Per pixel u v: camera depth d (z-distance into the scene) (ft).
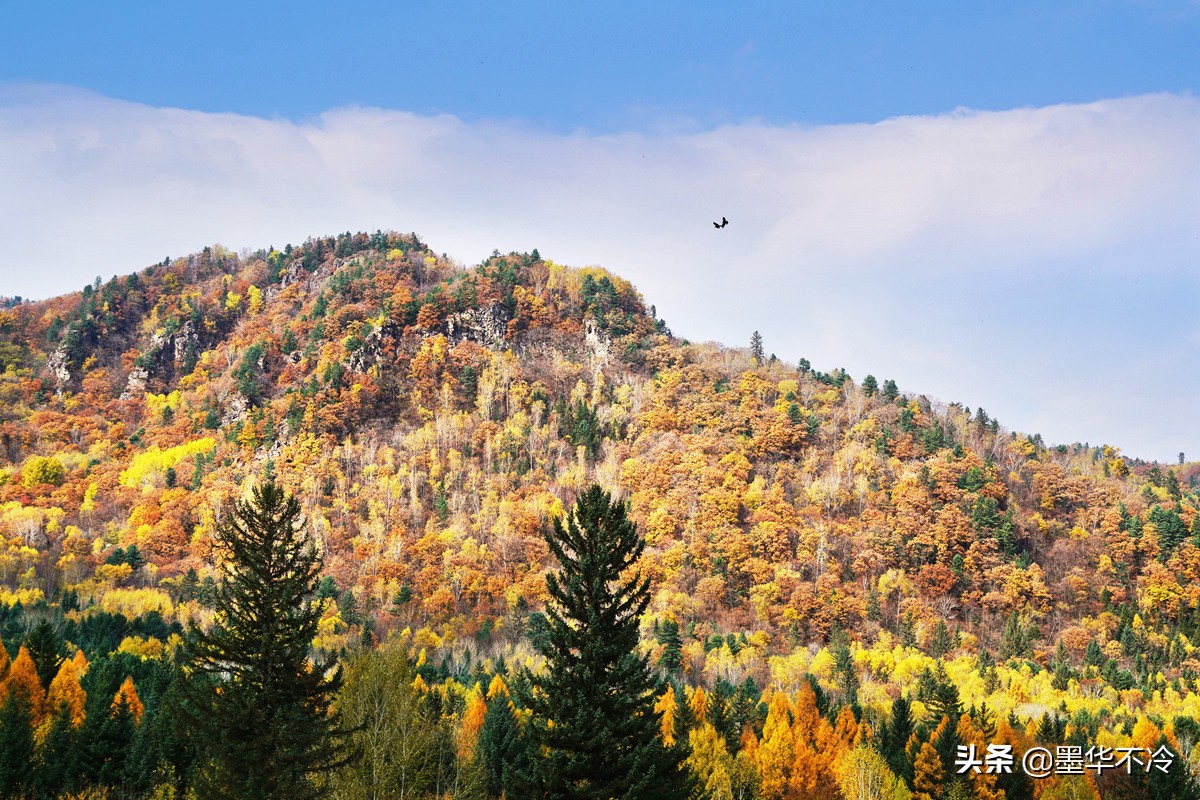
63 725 226.58
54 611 460.96
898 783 230.27
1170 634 548.72
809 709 293.23
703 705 277.44
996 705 406.62
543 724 123.24
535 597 552.00
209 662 119.96
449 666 419.95
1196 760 292.81
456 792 161.07
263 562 123.13
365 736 136.05
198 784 114.52
